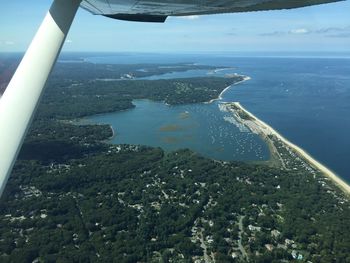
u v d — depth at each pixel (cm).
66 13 773
